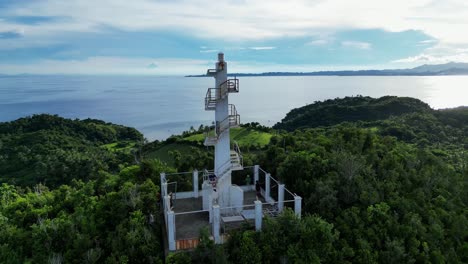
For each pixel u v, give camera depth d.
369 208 24.50
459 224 26.47
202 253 19.19
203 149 81.12
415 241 23.12
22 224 26.56
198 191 29.56
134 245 20.62
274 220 21.31
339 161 29.97
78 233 22.14
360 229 23.09
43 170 84.12
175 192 29.09
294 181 29.86
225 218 23.41
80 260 19.92
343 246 21.36
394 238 22.89
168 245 20.88
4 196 42.19
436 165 36.78
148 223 24.05
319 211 24.80
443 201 29.00
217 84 24.56
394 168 32.44
